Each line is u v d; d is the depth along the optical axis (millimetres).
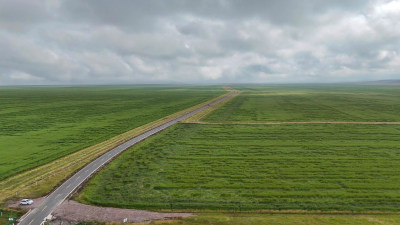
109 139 97250
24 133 106188
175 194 55469
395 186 58125
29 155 78375
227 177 63812
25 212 47719
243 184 59812
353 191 56406
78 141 94250
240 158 76375
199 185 59719
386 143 89312
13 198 52531
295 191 56531
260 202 52312
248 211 49344
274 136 100500
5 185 58188
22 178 61812
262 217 46719
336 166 69750
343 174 64812
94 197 53688
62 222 44906
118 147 86875
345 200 52812
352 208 49750
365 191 56281
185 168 69125
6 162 72312
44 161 73250
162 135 102750
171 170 67812
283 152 81312
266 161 73875
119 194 55188
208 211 49438
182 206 50812
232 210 49656
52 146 87938
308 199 53312
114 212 48406
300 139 95812
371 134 101500
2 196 53188
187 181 61500
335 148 84438
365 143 89438
